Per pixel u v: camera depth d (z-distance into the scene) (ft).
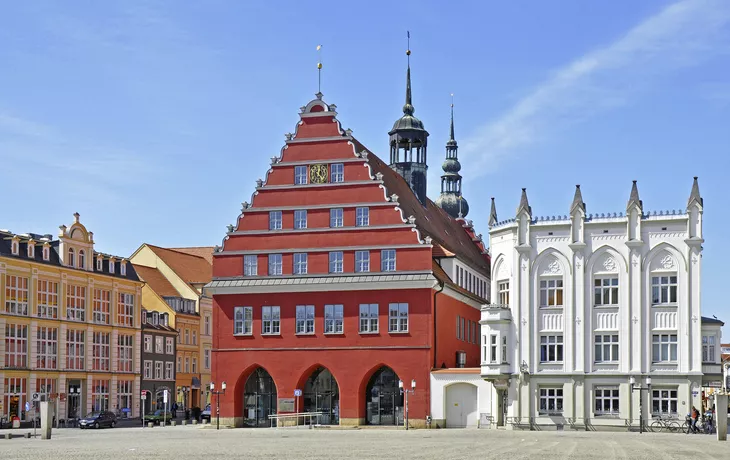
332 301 285.23
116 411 368.48
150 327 400.88
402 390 277.64
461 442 181.78
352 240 287.28
